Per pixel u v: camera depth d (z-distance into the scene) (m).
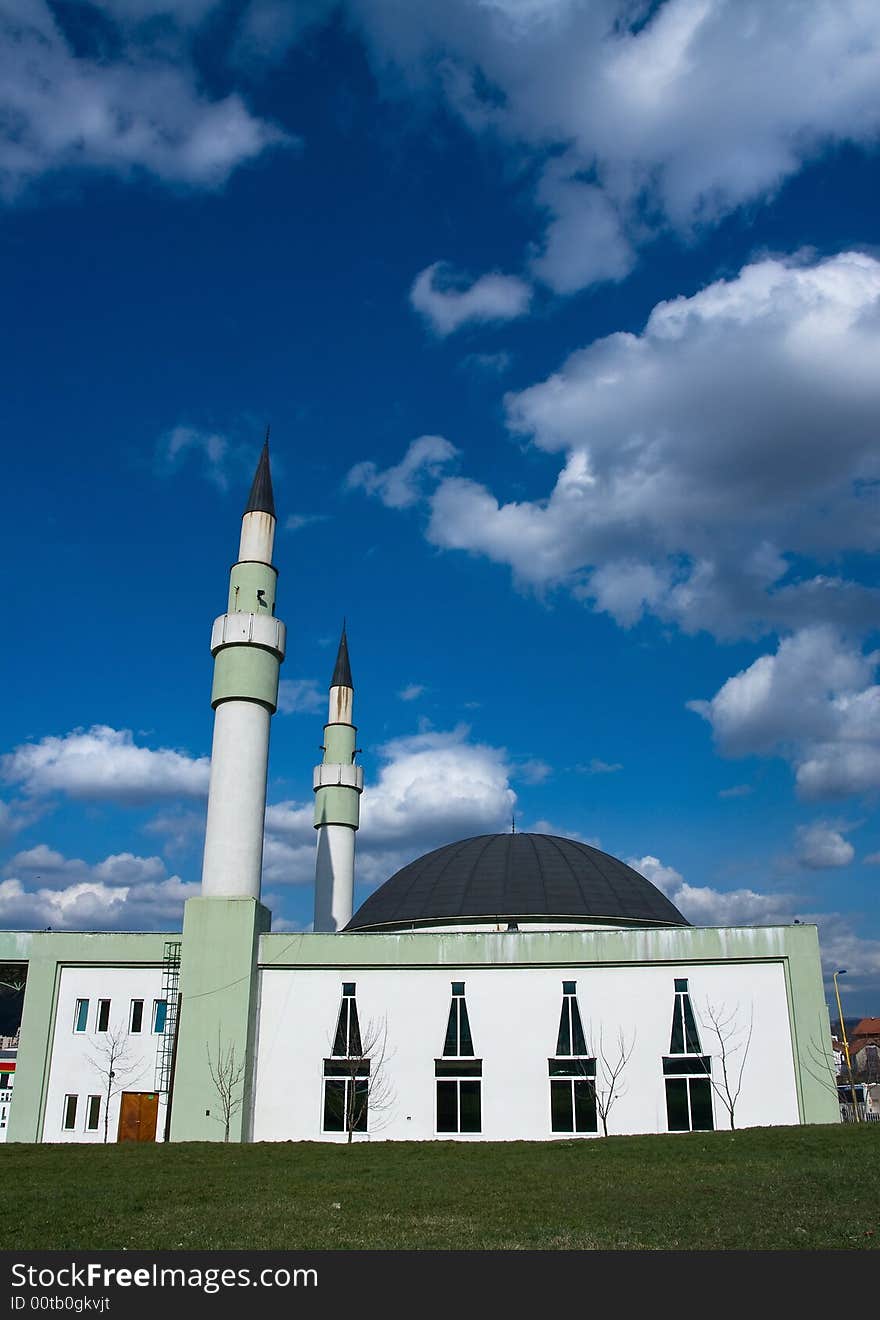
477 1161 35.31
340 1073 45.62
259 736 51.22
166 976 48.91
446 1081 45.00
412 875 58.12
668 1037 44.62
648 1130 43.41
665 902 57.81
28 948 49.75
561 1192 27.47
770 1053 43.88
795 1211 23.06
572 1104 44.16
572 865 56.28
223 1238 20.94
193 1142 43.06
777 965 45.16
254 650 51.84
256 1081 45.84
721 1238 20.08
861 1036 116.25
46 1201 26.67
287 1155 37.78
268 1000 47.03
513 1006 45.81
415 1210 24.66
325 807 70.00
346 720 72.56
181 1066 45.25
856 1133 37.56
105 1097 47.38
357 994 46.75
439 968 46.72
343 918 67.88
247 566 53.97
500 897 53.41
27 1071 47.91
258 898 49.03
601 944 46.06
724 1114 43.22
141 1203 26.27
